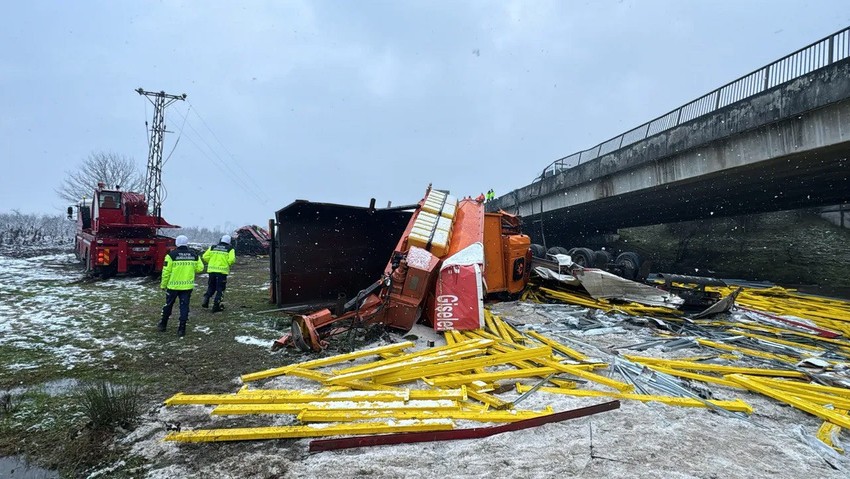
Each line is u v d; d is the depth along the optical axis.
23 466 3.11
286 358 5.73
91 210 14.96
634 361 5.66
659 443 3.45
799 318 9.09
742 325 8.05
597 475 2.97
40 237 28.38
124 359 5.67
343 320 6.49
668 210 22.62
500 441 3.45
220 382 4.84
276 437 3.46
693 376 5.07
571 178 20.06
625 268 12.44
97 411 3.71
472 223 8.05
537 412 3.91
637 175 16.16
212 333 7.12
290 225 8.67
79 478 2.97
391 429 3.53
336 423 3.69
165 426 3.69
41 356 5.72
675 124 14.55
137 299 10.08
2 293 10.32
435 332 6.82
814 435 3.73
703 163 13.24
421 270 6.60
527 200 24.91
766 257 25.27
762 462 3.21
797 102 10.10
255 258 24.72
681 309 9.25
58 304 9.26
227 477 2.97
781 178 13.80
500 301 9.90
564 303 9.83
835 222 31.03
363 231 9.72
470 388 4.50
